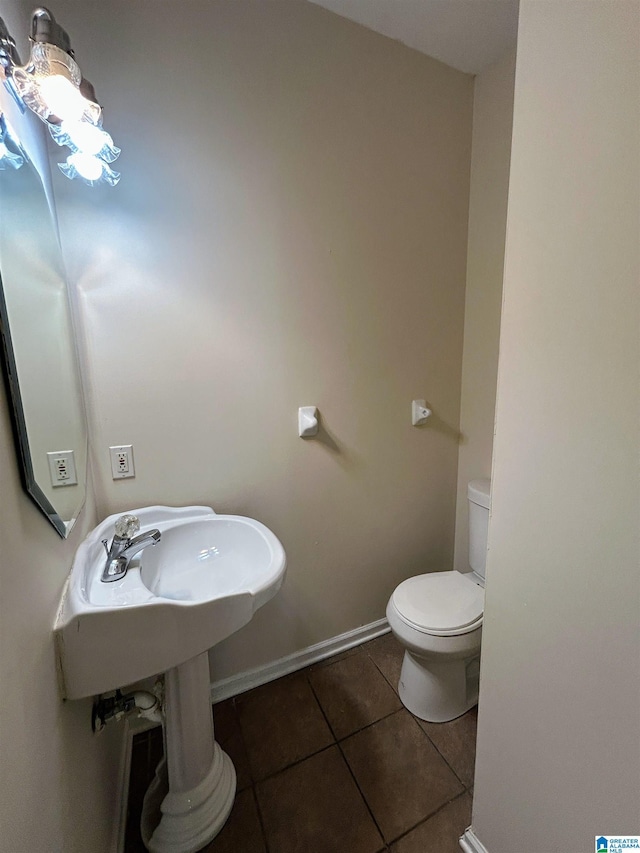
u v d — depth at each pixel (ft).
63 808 2.23
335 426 5.20
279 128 4.22
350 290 4.99
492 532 2.87
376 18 4.40
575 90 2.00
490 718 3.07
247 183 4.16
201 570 4.00
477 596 4.77
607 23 1.82
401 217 5.19
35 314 2.48
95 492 3.92
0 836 1.51
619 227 1.89
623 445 1.99
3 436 1.87
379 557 5.97
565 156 2.09
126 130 3.59
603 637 2.20
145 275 3.85
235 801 3.83
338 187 4.66
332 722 4.67
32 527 2.19
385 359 5.44
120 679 2.62
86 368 3.74
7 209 2.10
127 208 3.69
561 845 2.60
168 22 3.60
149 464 4.15
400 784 3.99
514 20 4.43
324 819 3.69
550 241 2.24
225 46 3.85
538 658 2.62
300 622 5.43
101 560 3.28
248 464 4.68
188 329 4.12
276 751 4.33
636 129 1.77
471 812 3.74
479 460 6.05
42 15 2.38
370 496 5.70
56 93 2.45
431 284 5.63
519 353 2.52
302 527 5.21
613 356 1.99
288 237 4.47
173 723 3.45
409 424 5.85
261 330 4.50
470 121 5.48
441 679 4.60
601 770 2.30
